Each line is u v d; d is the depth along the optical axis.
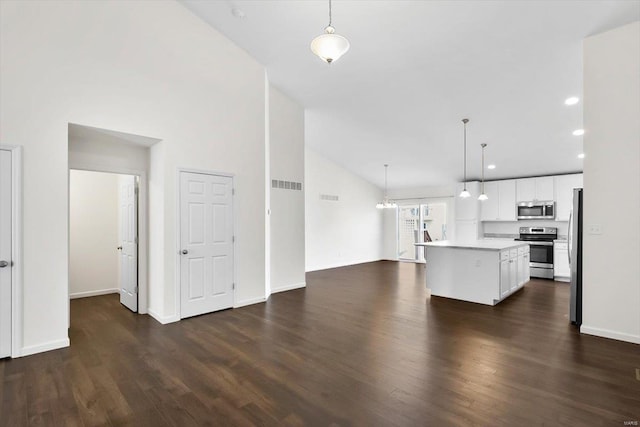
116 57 3.42
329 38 2.26
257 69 4.74
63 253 3.09
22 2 2.89
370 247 9.59
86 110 3.22
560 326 3.65
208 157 4.18
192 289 4.05
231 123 4.43
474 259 4.76
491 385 2.33
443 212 9.23
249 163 4.65
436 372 2.54
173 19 3.85
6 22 2.81
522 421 1.91
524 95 4.49
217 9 3.80
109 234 5.33
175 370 2.61
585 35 3.32
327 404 2.11
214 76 4.25
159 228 3.87
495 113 5.04
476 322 3.81
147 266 4.20
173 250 3.88
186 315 3.98
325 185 8.24
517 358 2.79
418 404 2.10
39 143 2.96
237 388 2.32
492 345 3.09
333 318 3.98
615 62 3.18
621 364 2.66
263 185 4.83
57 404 2.14
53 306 3.04
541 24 3.22
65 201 3.10
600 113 3.26
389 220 9.99
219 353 2.94
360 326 3.68
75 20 3.17
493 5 3.06
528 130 5.45
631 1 2.81
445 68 4.14
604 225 3.25
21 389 2.32
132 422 1.95
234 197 4.46
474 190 7.88
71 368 2.65
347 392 2.26
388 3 3.22
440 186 8.95
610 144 3.21
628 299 3.14
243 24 3.96
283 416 1.99
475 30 3.42
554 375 2.48
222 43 4.33
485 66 4.00
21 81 2.88
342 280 6.59
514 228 7.79
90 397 2.22
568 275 6.43
